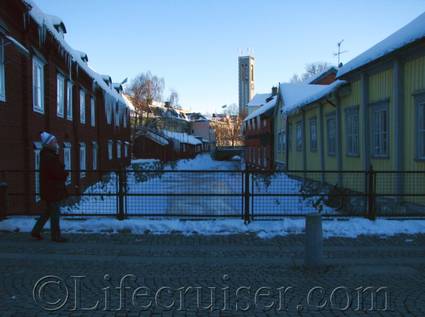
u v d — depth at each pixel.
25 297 5.25
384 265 6.82
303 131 22.34
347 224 9.48
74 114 18.44
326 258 7.23
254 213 10.38
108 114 27.39
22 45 11.25
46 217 8.41
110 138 29.53
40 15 12.54
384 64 12.48
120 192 9.93
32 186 11.98
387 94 12.45
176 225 9.39
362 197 10.79
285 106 25.95
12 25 10.90
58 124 15.46
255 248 7.91
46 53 13.89
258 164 39.88
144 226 9.34
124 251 7.63
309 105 20.58
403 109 11.52
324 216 10.02
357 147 14.76
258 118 39.78
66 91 16.83
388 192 11.87
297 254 7.51
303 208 10.99
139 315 4.72
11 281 5.89
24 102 11.75
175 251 7.67
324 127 18.84
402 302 5.17
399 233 9.07
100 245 8.05
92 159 22.92
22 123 11.70
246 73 167.00
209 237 8.77
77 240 8.41
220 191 10.63
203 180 10.92
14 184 10.89
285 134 27.53
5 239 8.41
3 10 10.20
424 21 10.01
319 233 6.73
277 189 10.74
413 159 11.02
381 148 12.87
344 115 16.06
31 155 12.10
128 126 42.16
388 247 7.98
